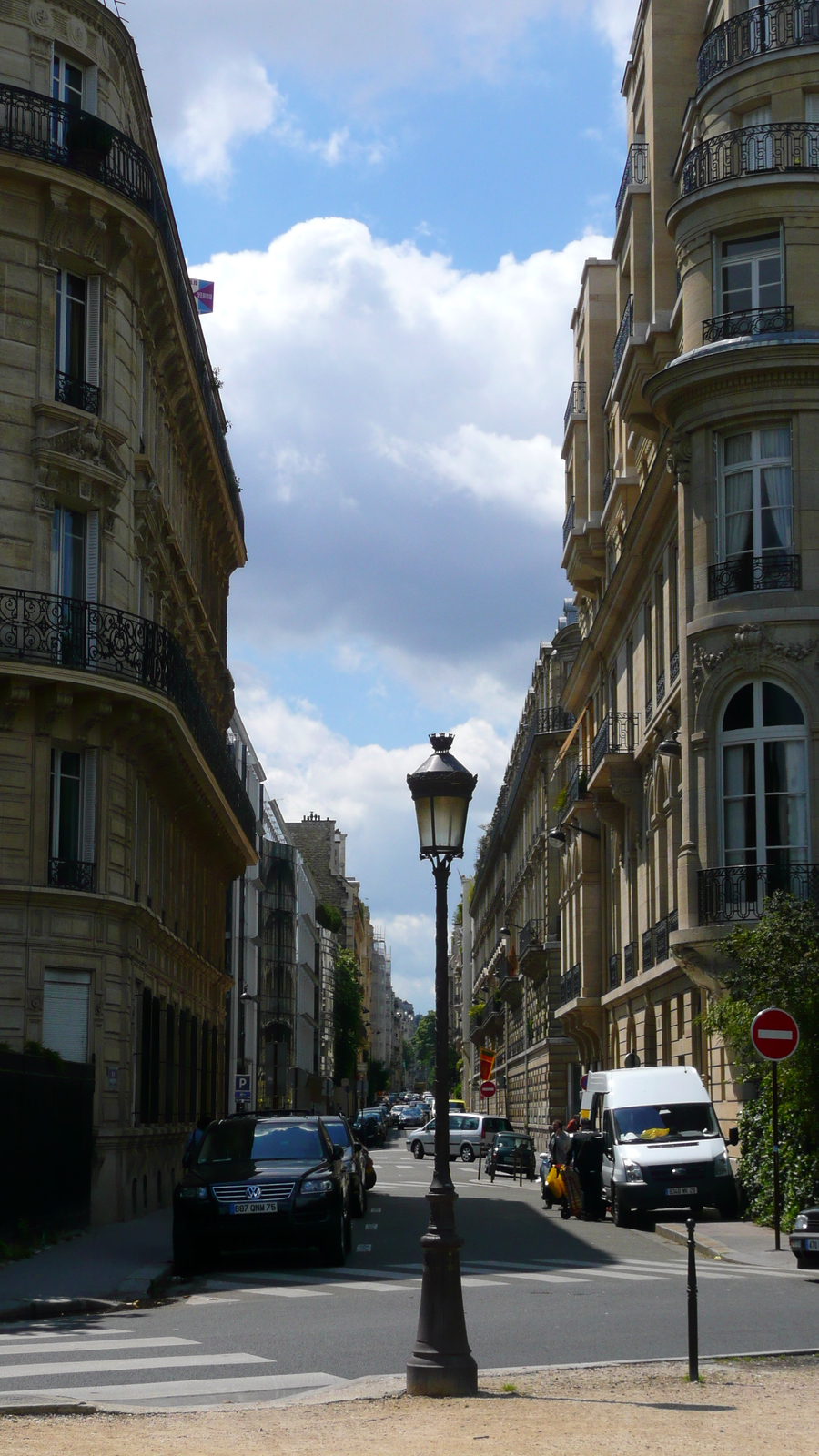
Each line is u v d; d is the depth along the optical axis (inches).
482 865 4864.7
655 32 1481.3
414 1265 856.9
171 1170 1421.0
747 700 1219.9
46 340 1149.1
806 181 1233.4
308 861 6023.6
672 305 1437.0
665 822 1544.0
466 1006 6102.4
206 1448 352.5
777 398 1216.2
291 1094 3858.3
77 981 1128.2
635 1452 342.0
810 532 1208.8
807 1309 624.4
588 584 2073.1
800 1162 1026.7
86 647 1135.0
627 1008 1764.3
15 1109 922.1
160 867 1393.9
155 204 1236.5
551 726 2721.5
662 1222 1119.6
